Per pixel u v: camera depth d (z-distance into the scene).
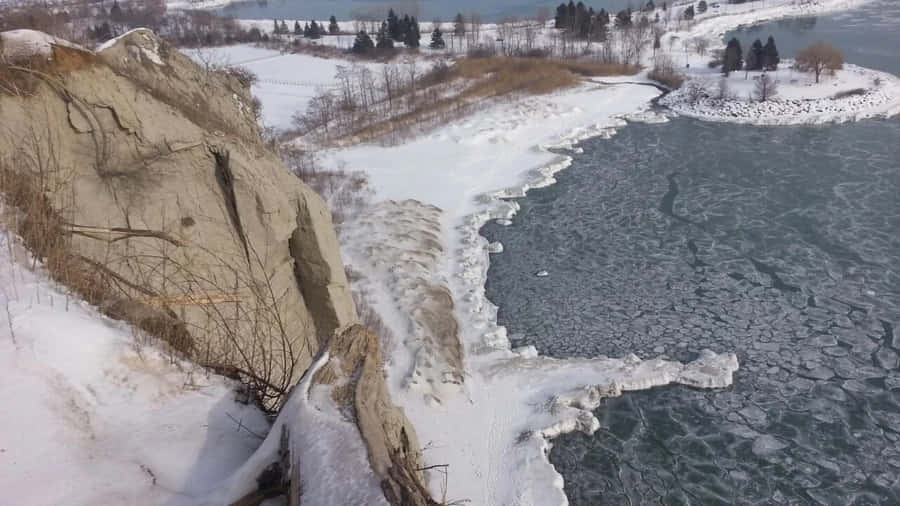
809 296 24.17
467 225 30.75
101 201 8.41
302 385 4.75
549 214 32.16
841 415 18.81
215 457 4.90
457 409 18.62
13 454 4.37
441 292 24.44
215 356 6.70
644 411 19.00
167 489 4.50
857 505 16.16
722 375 20.09
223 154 9.73
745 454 17.64
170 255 8.68
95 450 4.63
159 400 5.30
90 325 5.72
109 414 4.97
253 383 6.07
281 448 4.43
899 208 29.91
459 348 21.52
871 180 33.03
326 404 4.55
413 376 19.14
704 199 32.56
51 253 6.60
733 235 28.84
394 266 25.72
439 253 27.91
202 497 4.43
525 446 17.20
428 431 17.59
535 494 15.80
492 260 28.09
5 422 4.55
